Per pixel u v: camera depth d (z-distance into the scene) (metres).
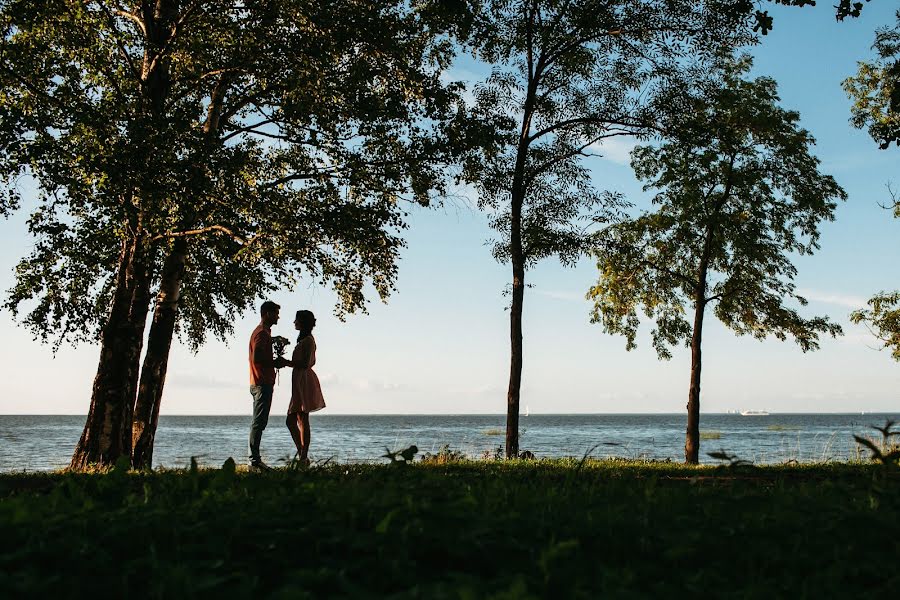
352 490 3.69
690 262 22.62
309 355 10.74
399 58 14.98
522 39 17.22
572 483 5.09
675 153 21.30
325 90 14.34
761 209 21.06
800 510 3.62
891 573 2.68
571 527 3.19
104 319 16.39
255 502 3.55
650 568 2.71
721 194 21.77
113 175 12.25
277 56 14.17
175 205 13.35
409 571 2.57
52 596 2.30
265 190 14.72
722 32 16.55
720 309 22.38
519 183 17.56
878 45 20.58
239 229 14.16
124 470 4.52
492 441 50.62
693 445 21.20
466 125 15.27
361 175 14.94
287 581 2.45
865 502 3.87
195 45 13.98
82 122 12.64
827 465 9.21
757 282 22.03
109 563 2.69
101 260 16.20
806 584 2.50
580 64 17.19
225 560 2.75
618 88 17.53
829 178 20.75
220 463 19.80
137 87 13.96
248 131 15.20
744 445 42.41
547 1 16.56
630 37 16.97
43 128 12.89
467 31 15.10
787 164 20.77
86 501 3.49
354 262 16.53
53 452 36.56
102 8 14.20
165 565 2.47
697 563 2.90
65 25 13.86
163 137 12.68
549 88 17.70
